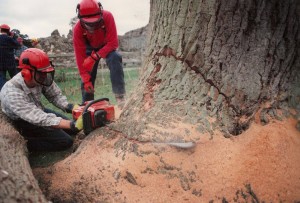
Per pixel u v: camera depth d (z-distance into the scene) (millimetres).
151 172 2236
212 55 2439
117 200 2174
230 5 2289
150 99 2703
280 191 2057
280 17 2258
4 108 3012
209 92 2469
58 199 2334
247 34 2338
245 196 2043
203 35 2439
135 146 2391
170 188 2141
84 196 2289
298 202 2037
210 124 2369
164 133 2383
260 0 2234
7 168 2033
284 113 2326
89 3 3281
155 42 2842
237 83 2393
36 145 3316
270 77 2369
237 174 2107
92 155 2598
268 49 2334
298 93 2375
